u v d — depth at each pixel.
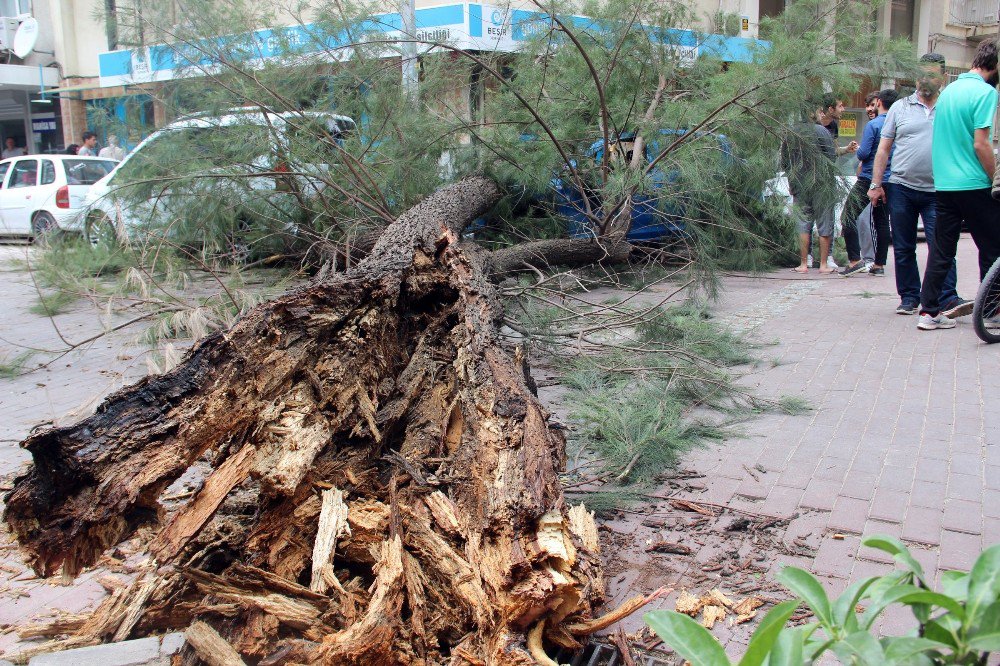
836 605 1.57
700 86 8.45
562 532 2.64
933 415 5.03
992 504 3.77
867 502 3.86
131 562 3.43
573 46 8.05
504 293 6.29
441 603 2.74
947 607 1.42
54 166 14.23
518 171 7.79
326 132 7.66
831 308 8.44
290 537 2.95
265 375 3.10
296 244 8.56
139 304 7.53
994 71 6.72
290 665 2.42
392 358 3.83
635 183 7.21
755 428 4.96
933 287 7.09
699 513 3.83
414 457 3.38
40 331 7.98
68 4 22.41
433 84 8.04
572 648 2.68
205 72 7.93
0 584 3.31
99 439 2.69
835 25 7.70
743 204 8.42
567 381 5.83
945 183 6.77
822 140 8.31
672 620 1.58
